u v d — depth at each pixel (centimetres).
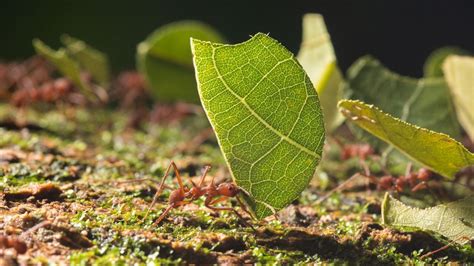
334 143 17
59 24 35
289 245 11
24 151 14
